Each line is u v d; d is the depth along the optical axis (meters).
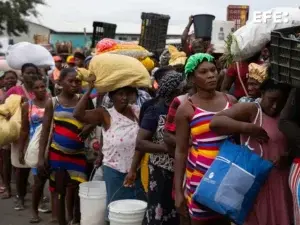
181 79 4.77
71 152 5.91
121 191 5.39
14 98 7.13
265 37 4.37
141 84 5.32
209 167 3.90
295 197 3.69
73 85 5.84
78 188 6.04
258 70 4.44
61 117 5.88
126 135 5.30
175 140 4.41
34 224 6.79
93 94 6.73
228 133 3.86
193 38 8.57
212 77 4.05
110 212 5.14
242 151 3.79
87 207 5.55
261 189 3.89
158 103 4.84
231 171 3.74
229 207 3.71
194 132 4.07
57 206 6.11
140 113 4.95
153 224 4.83
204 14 8.46
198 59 4.06
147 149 4.76
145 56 6.83
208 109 4.07
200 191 3.80
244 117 3.89
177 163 4.16
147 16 10.64
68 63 10.58
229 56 4.69
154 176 4.79
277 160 3.87
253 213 3.91
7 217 7.14
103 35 12.40
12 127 6.91
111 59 5.30
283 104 3.86
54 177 6.02
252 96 4.55
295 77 3.42
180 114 4.11
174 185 4.38
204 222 4.09
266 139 3.83
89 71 5.39
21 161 7.08
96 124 5.56
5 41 17.66
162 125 4.76
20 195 7.45
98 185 5.68
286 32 3.79
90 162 6.08
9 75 8.74
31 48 8.92
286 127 3.70
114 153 5.34
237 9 8.49
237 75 5.28
